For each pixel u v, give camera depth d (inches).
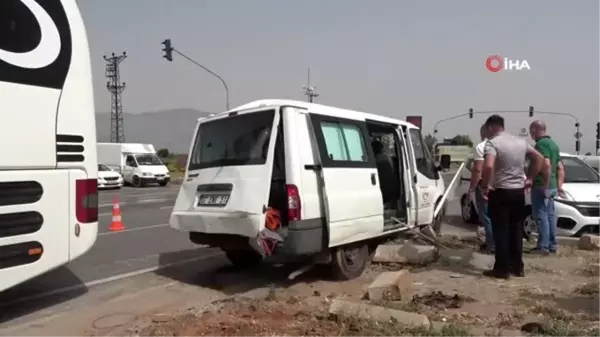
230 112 276.5
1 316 224.1
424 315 197.2
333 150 273.1
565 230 378.0
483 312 210.8
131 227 504.7
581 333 181.9
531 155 281.0
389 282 232.7
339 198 266.1
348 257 281.9
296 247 244.4
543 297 233.8
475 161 294.8
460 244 365.7
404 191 329.7
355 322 189.8
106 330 203.5
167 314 217.8
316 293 249.9
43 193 210.4
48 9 215.6
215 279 290.7
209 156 279.0
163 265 327.6
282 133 254.8
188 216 272.7
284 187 253.9
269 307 216.1
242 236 264.8
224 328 188.1
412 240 347.6
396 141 331.9
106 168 1224.8
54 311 231.1
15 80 200.8
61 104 217.3
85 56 229.8
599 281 260.7
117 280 288.4
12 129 199.6
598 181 422.3
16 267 202.1
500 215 270.4
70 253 220.8
